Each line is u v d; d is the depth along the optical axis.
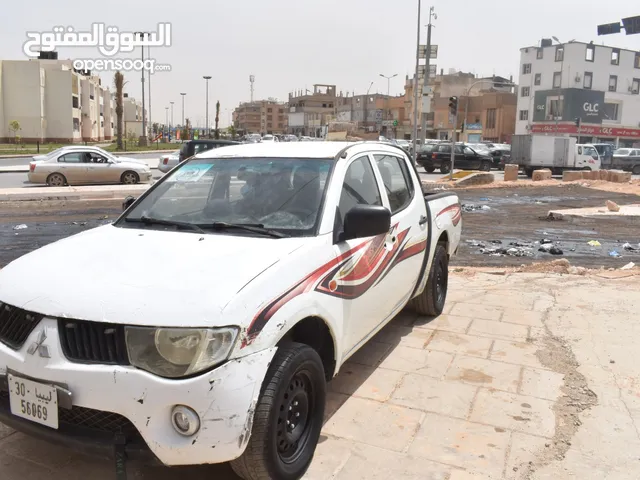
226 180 4.06
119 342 2.67
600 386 4.42
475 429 3.77
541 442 3.63
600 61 77.88
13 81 65.50
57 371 2.69
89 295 2.80
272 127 184.50
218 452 2.62
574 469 3.35
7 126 65.88
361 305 3.90
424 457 3.44
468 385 4.42
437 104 95.38
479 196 21.23
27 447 3.48
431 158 35.16
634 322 5.84
